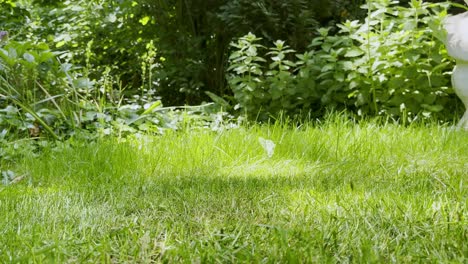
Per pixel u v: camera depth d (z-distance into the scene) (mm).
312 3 7527
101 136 5012
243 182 3189
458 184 2863
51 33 9336
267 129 5137
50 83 5668
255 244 1797
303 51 7699
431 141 4367
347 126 5262
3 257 1686
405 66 5961
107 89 6297
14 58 5207
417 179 3074
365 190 2816
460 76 5598
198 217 2314
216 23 8008
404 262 1641
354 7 7910
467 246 1744
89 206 2551
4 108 5383
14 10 8078
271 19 7324
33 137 4949
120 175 3564
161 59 8641
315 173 3533
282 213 2330
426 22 5906
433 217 2104
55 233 2021
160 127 5668
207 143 4395
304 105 6496
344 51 6277
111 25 9023
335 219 2098
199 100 8406
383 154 4035
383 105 6043
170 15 8500
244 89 6668
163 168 3867
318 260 1627
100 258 1683
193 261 1635
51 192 2953
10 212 2406
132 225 2072
